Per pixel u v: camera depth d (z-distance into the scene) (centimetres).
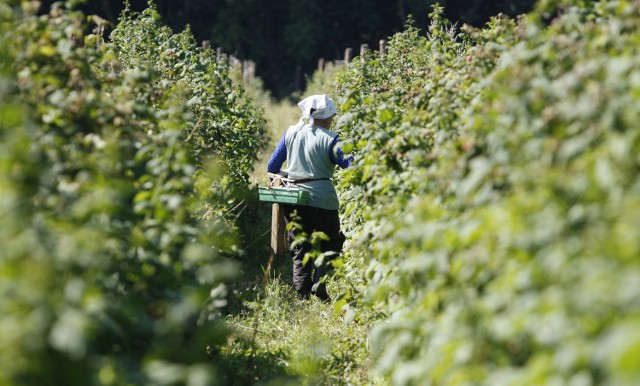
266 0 15950
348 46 16762
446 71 2033
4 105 1210
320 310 2616
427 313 1345
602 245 1020
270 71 16312
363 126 2033
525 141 1284
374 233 1720
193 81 3238
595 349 932
